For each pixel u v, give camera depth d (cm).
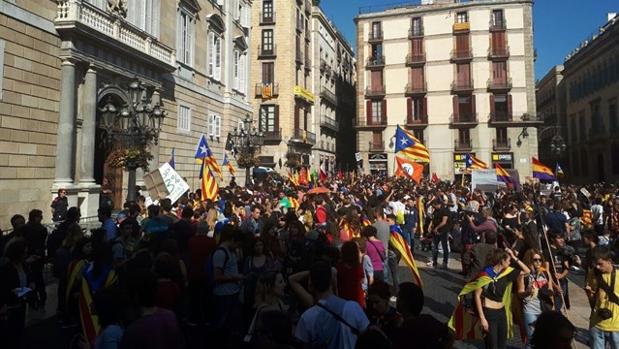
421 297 407
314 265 429
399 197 1692
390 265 930
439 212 1331
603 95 5022
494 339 577
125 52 1895
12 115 1424
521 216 1234
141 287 399
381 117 5422
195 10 2678
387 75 5406
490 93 5044
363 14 5534
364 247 744
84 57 1689
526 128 4944
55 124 1605
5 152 1400
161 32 2300
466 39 5131
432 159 5197
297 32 4784
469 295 609
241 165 2931
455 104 5138
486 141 5038
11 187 1422
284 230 938
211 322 731
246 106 3419
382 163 5397
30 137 1493
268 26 4575
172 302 411
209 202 1221
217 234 938
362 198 1794
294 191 1944
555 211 1273
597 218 1555
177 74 2453
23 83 1464
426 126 5228
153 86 2169
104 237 614
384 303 436
